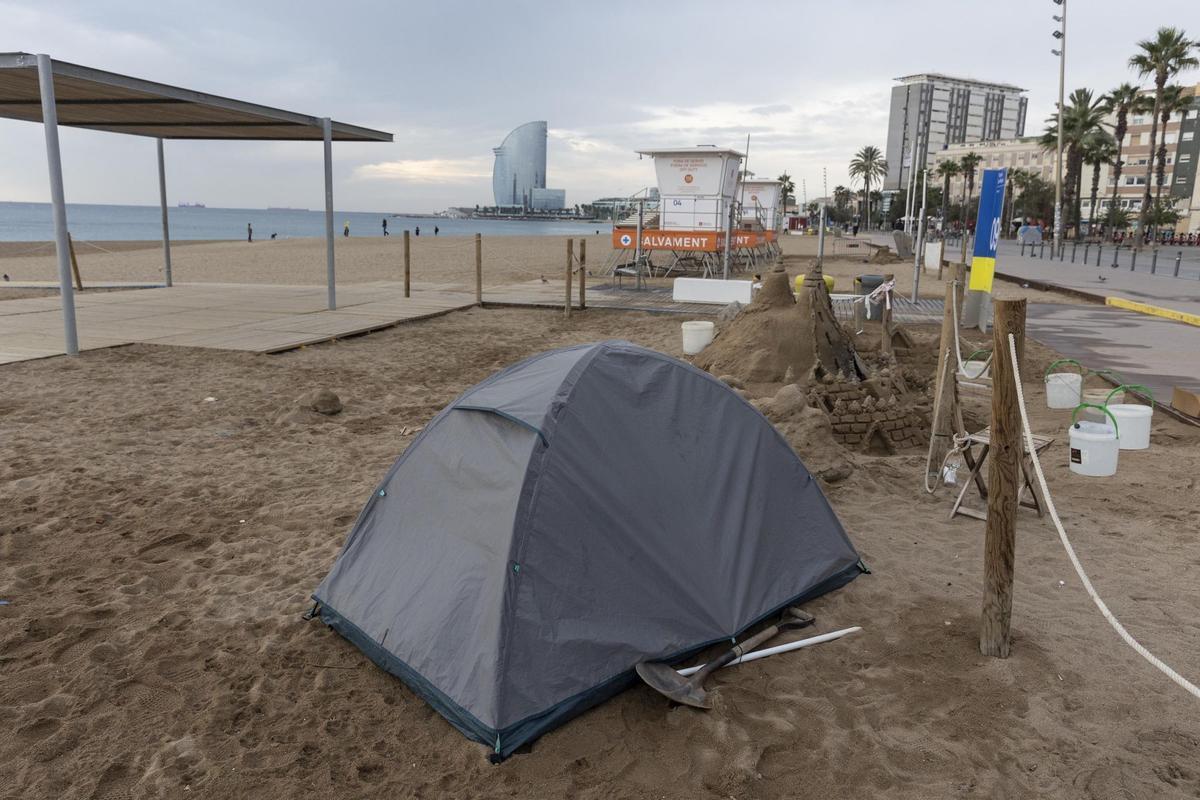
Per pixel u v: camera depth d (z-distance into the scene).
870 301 12.37
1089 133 69.06
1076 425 7.38
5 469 6.84
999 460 3.90
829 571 4.77
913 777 3.22
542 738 3.48
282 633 4.35
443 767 3.31
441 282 24.78
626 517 4.01
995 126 148.12
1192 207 97.38
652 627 3.89
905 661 4.07
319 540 5.59
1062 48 45.38
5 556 5.21
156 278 25.34
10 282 22.53
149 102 14.12
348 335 14.03
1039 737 3.46
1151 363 12.16
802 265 33.06
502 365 12.16
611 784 3.20
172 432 8.15
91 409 8.88
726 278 23.64
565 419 4.01
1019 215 98.06
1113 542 5.54
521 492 3.77
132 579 4.96
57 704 3.65
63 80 11.71
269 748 3.39
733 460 4.56
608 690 3.71
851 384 8.03
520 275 27.83
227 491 6.54
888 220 113.75
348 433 8.36
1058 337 14.77
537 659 3.54
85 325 14.27
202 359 11.69
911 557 5.31
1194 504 6.28
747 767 3.24
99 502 6.19
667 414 4.39
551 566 3.72
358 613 4.18
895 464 7.25
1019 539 5.60
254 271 28.55
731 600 4.19
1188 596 4.73
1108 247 62.59
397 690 3.86
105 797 3.08
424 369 11.75
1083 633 4.31
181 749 3.35
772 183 38.62
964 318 15.03
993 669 3.96
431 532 4.18
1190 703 3.68
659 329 15.63
